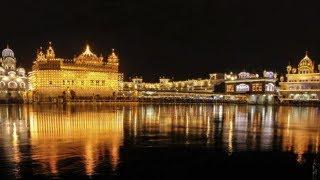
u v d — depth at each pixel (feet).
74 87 349.41
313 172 47.96
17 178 43.29
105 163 50.85
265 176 46.06
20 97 349.41
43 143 67.00
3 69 373.40
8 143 66.90
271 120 131.34
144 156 56.13
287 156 57.26
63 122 109.81
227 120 129.39
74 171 46.47
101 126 99.09
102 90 367.45
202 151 60.80
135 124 106.93
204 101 381.60
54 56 352.69
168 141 71.31
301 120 132.67
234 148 63.98
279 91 387.75
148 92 397.19
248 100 379.35
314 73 367.25
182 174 46.29
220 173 47.09
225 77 449.48
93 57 367.45
